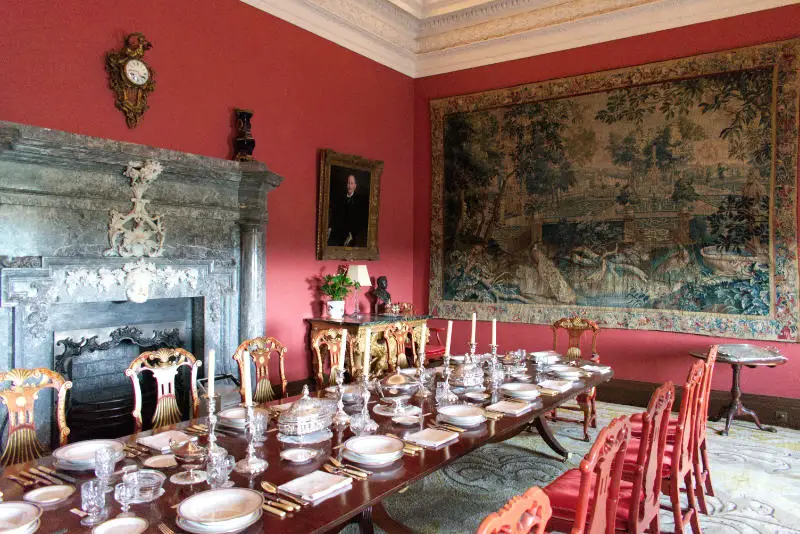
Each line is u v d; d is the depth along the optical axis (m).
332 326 6.69
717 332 6.41
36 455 3.09
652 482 2.82
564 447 5.25
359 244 7.56
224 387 5.15
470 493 4.22
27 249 4.25
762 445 5.36
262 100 6.27
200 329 5.58
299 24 6.71
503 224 7.86
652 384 6.79
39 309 4.31
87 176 4.57
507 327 7.83
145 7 5.13
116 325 5.06
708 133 6.46
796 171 6.02
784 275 6.08
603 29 7.08
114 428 4.99
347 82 7.41
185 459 2.55
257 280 5.87
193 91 5.55
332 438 2.90
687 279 6.61
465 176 8.14
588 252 7.22
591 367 4.72
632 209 6.93
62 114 4.55
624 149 6.96
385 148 8.08
